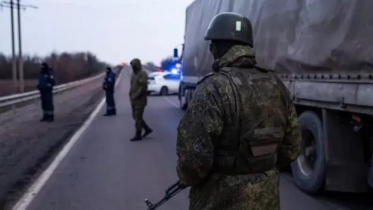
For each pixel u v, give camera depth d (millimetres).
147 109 20109
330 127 5633
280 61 6953
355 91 4785
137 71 10961
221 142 2439
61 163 8398
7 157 8922
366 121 5047
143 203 5910
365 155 5559
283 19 6840
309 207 5711
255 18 8078
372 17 4426
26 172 7664
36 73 59250
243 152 2438
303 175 6340
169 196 2936
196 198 2547
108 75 17188
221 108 2387
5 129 12938
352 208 5668
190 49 15484
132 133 12367
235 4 9367
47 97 14836
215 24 2602
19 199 6082
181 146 2418
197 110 2398
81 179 7191
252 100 2445
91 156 9078
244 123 2416
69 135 11945
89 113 18172
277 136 2541
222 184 2449
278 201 2570
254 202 2438
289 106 2660
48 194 6324
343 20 5035
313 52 5801
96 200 6043
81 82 35750
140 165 8219
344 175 5613
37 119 15555
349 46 4891
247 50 2553
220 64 2568
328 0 5406
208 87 2428
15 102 16391
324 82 5547
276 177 2566
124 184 6883
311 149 6301
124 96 30250
